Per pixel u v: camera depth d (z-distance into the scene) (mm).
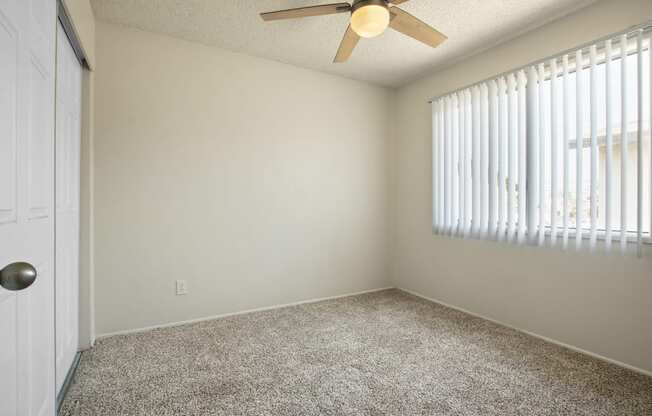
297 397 1664
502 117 2592
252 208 2957
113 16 2311
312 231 3293
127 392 1691
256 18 2352
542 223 2340
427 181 3391
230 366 1971
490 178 2674
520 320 2545
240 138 2889
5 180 909
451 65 3119
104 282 2383
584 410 1570
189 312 2689
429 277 3369
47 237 1246
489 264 2777
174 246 2621
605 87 2014
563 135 2225
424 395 1688
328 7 1795
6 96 914
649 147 1881
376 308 3082
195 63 2691
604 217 2064
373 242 3689
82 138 2211
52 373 1306
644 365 1902
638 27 1861
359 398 1658
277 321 2723
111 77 2393
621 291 1996
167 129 2584
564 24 2262
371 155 3662
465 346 2266
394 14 1812
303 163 3225
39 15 1159
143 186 2500
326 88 3354
